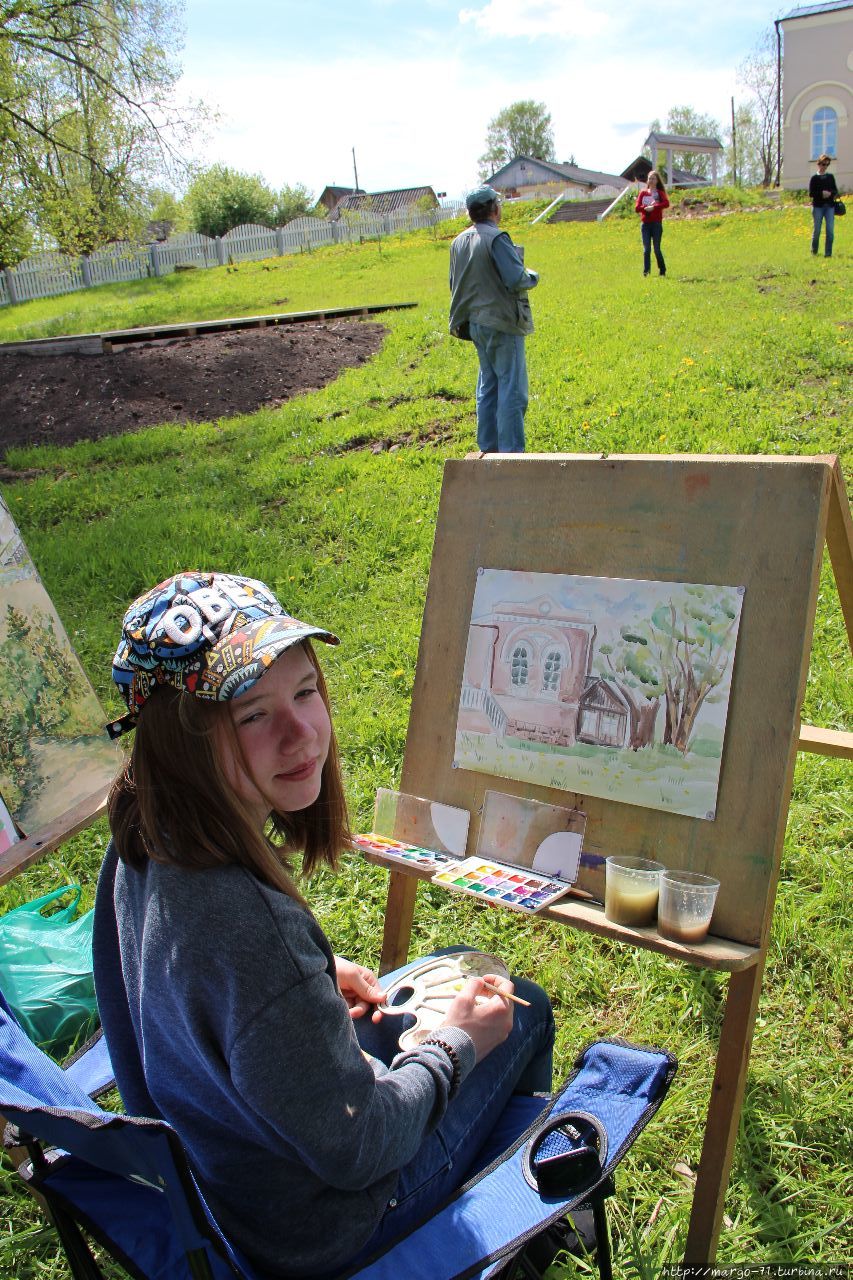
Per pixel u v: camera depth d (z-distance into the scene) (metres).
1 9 16.31
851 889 3.12
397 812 2.43
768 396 8.28
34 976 2.85
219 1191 1.45
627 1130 1.55
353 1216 1.45
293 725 1.48
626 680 2.10
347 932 3.17
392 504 7.32
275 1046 1.29
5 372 13.19
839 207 15.32
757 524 1.96
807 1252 2.07
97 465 10.05
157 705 1.40
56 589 6.63
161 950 1.34
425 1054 1.58
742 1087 1.94
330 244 35.41
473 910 3.26
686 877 1.94
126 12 17.53
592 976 2.91
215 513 7.86
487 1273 1.37
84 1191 1.57
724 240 19.34
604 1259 1.67
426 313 14.63
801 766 3.75
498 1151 1.80
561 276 16.59
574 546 2.22
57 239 18.92
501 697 2.29
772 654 1.92
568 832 2.12
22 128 17.86
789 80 33.34
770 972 2.87
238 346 13.36
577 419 8.29
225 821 1.37
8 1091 1.29
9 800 2.60
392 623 5.42
